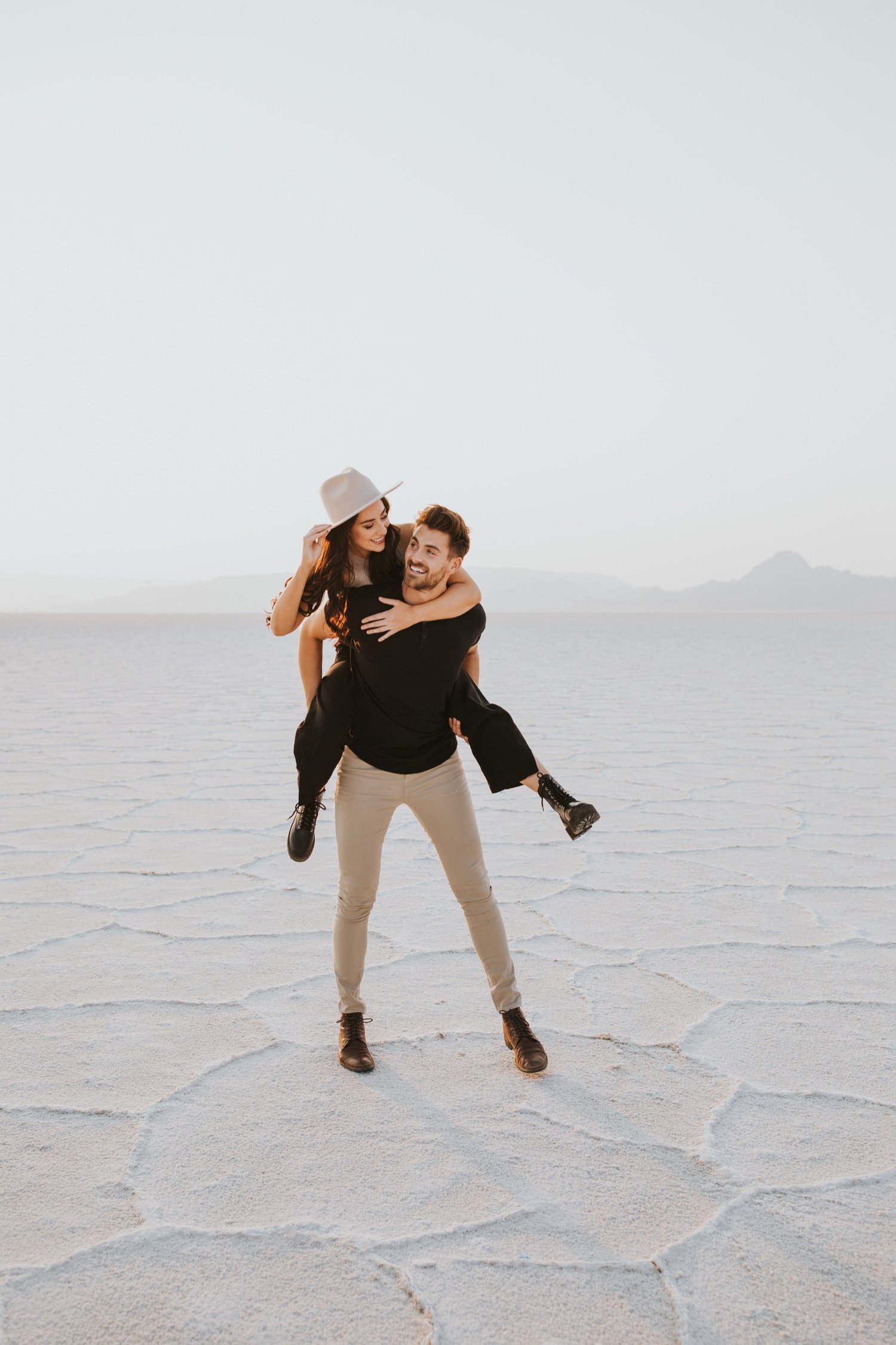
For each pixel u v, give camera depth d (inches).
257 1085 117.3
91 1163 100.0
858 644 1626.5
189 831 253.1
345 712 122.7
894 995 146.4
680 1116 110.8
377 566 121.3
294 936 170.9
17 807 283.9
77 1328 77.1
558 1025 134.7
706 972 155.2
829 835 249.9
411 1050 127.2
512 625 3191.4
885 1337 77.6
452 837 125.5
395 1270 84.5
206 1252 86.5
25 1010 138.3
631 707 573.3
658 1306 80.7
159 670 967.6
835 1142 105.6
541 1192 96.0
